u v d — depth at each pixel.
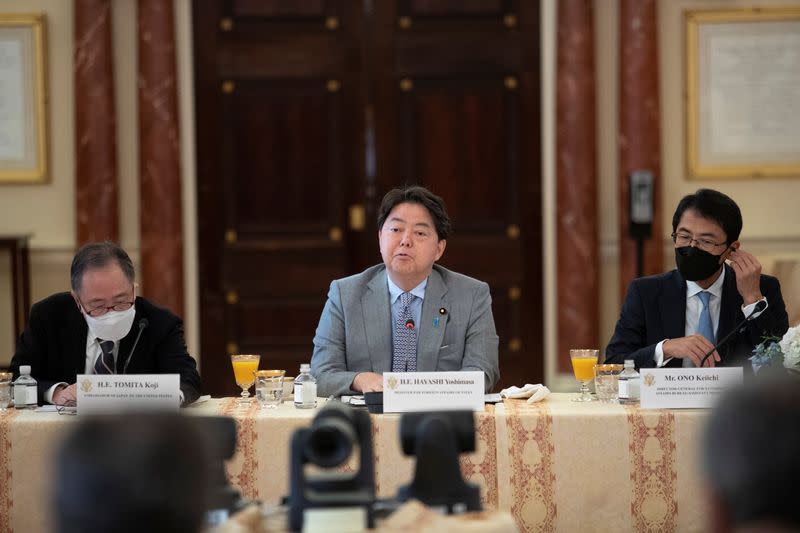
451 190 10.64
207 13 10.52
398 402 4.64
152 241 10.24
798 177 10.34
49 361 5.48
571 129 10.27
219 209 10.62
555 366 10.48
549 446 4.52
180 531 1.61
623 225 10.23
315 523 2.75
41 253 10.37
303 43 10.58
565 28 10.27
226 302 10.67
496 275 10.65
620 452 4.52
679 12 10.34
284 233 10.65
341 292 5.59
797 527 1.40
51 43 10.30
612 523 4.51
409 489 2.93
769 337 5.13
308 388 4.84
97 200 10.16
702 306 5.64
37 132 10.26
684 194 10.41
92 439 1.60
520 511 4.51
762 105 10.30
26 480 4.51
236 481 4.52
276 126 10.61
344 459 2.69
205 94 10.56
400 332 5.48
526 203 10.63
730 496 1.44
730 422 1.46
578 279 10.31
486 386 5.43
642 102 10.12
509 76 10.61
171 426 1.64
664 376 4.67
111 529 1.56
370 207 10.65
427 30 10.59
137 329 5.39
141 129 10.23
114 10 10.31
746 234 10.38
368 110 10.61
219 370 10.68
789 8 10.23
